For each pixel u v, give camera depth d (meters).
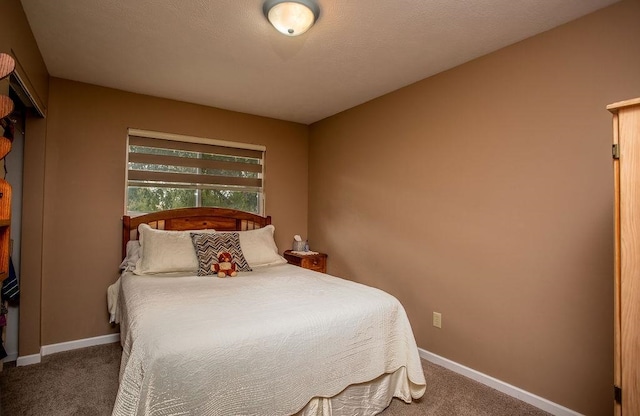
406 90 2.90
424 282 2.71
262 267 3.07
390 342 1.97
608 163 1.75
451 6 1.76
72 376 2.31
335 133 3.75
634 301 1.14
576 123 1.86
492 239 2.25
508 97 2.18
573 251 1.87
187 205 3.43
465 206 2.42
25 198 2.53
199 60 2.43
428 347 2.67
